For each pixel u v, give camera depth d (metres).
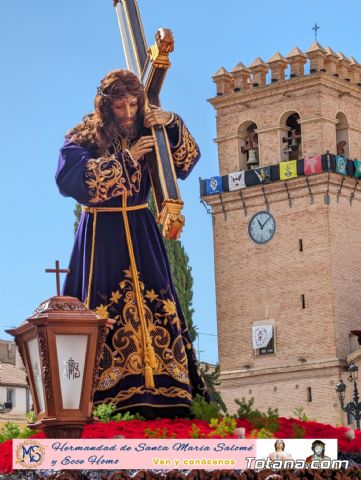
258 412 17.70
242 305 123.25
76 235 18.91
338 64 122.88
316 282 118.75
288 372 118.56
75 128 18.61
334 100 122.25
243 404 17.77
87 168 17.88
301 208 120.00
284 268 120.75
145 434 14.97
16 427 16.66
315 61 120.81
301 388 117.62
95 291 18.34
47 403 13.48
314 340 118.25
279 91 122.56
